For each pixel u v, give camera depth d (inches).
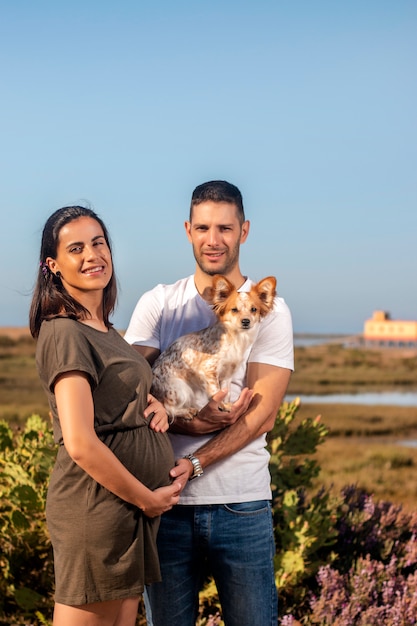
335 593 181.0
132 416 110.2
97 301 116.7
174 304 134.5
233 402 129.5
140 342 134.6
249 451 128.3
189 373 127.7
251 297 128.6
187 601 129.0
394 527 227.1
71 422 101.3
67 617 107.1
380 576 195.2
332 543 194.2
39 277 115.5
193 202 131.6
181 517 126.2
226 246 129.6
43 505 178.5
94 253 112.7
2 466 200.7
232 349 127.6
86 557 106.0
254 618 125.4
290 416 209.3
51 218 115.3
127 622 111.7
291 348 133.8
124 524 106.9
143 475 110.6
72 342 105.3
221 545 125.6
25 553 185.8
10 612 185.5
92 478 105.7
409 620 175.3
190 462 122.0
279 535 192.4
